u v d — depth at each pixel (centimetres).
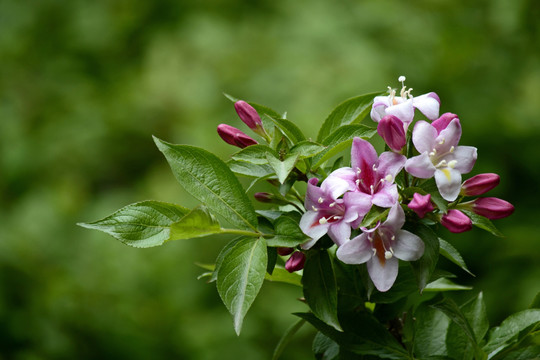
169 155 85
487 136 215
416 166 82
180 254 200
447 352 88
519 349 87
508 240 190
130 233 84
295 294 194
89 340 192
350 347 86
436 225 86
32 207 212
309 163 87
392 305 88
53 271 200
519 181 213
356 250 82
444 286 91
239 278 83
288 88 214
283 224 84
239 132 89
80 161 230
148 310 195
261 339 191
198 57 230
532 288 182
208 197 85
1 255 197
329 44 223
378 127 83
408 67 226
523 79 229
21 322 188
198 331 192
